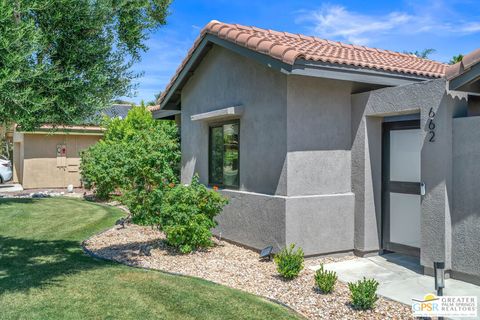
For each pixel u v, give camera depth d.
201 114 10.80
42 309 5.85
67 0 6.60
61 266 8.02
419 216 8.35
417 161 8.38
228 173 10.55
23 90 6.09
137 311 5.80
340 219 8.91
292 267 7.27
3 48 5.69
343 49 10.79
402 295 6.49
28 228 11.98
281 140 8.53
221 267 8.05
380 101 8.48
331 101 8.91
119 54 8.03
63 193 20.91
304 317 5.65
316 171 8.73
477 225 6.85
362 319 5.60
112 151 17.45
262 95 9.10
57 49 7.05
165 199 9.15
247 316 5.64
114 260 8.55
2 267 7.98
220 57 10.66
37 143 22.86
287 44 9.05
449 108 7.20
